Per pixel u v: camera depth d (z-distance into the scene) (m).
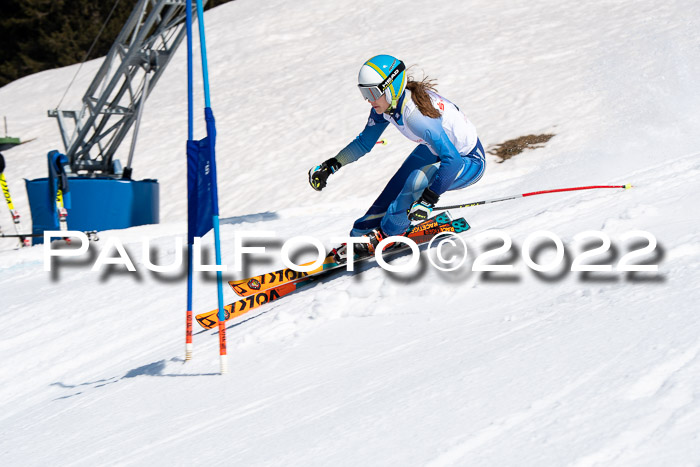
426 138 10.22
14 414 9.60
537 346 5.93
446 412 5.05
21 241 27.39
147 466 5.68
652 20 39.06
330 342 8.08
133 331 12.22
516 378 5.34
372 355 7.13
